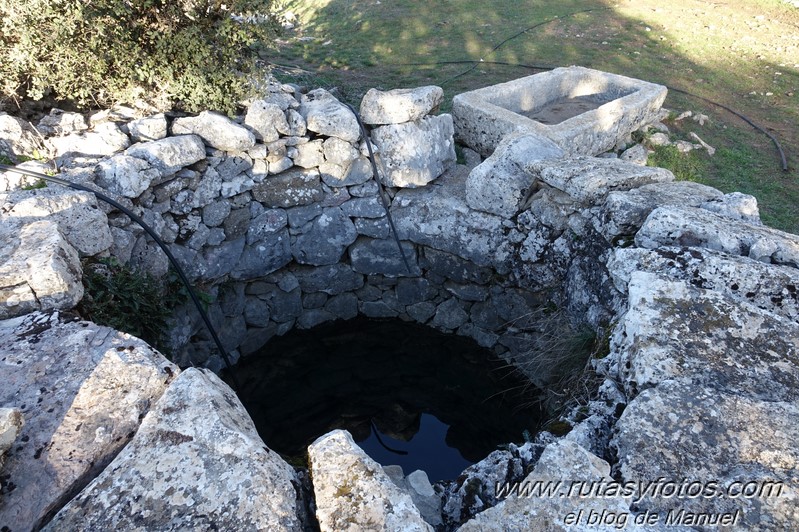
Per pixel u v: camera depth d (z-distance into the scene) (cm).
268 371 495
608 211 339
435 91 450
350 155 444
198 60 399
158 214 389
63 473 191
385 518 181
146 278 362
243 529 174
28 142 373
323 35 844
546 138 433
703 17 955
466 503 225
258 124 416
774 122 665
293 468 208
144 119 391
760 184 555
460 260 470
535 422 431
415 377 498
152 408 206
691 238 301
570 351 358
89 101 423
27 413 205
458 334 514
